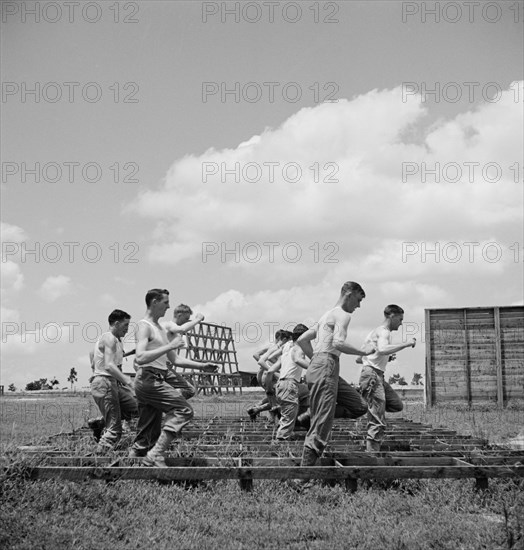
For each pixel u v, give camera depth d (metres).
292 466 6.84
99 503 5.53
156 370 6.78
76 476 6.12
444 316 20.91
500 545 4.52
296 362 8.98
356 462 7.25
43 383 44.53
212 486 6.39
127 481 6.20
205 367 7.17
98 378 8.09
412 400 27.22
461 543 4.59
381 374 8.07
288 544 4.70
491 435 11.91
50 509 5.34
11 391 38.94
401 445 8.91
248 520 5.32
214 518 5.32
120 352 8.33
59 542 4.50
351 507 5.65
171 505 5.59
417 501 5.88
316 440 6.61
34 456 6.61
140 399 6.81
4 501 5.36
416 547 4.50
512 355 20.44
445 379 20.69
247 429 11.23
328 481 6.59
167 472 6.22
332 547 4.54
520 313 20.52
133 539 4.68
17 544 4.44
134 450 7.20
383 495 6.14
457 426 13.82
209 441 9.05
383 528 4.98
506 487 6.13
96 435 8.99
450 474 6.22
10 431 12.19
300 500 6.00
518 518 4.94
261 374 11.72
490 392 20.45
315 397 6.67
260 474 6.25
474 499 5.95
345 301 6.78
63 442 8.56
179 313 8.84
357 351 6.55
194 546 4.53
